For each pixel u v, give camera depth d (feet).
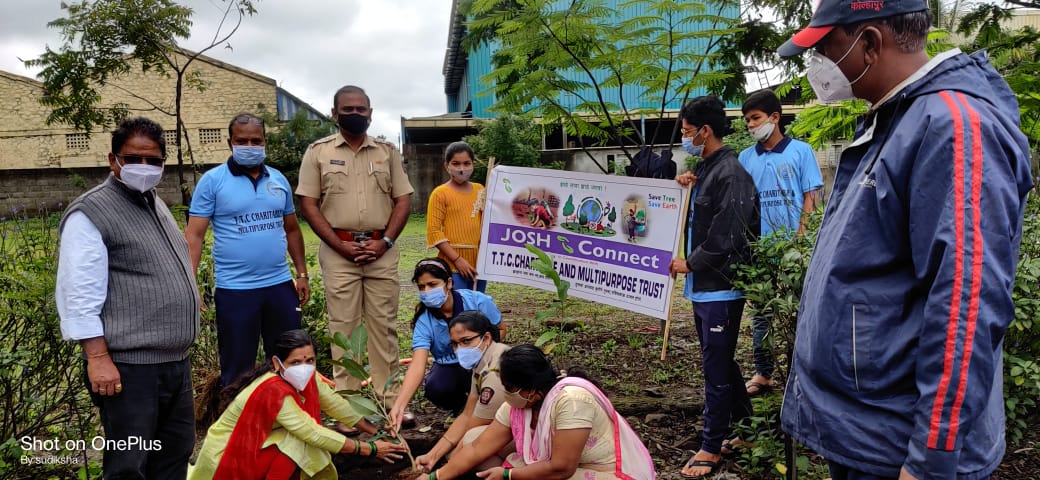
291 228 14.70
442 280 13.05
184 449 10.54
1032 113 19.63
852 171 6.71
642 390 15.75
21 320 12.35
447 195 17.49
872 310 6.02
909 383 5.93
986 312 5.24
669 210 15.81
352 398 11.53
